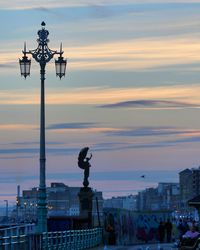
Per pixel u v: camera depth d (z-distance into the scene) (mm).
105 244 133125
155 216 153375
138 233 150625
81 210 136750
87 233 114875
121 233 140125
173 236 163375
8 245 61250
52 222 123750
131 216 148750
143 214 152500
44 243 79312
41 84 87375
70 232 96812
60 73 87750
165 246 126875
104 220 138125
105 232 137125
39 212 86750
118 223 138375
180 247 89000
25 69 87312
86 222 134500
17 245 65188
